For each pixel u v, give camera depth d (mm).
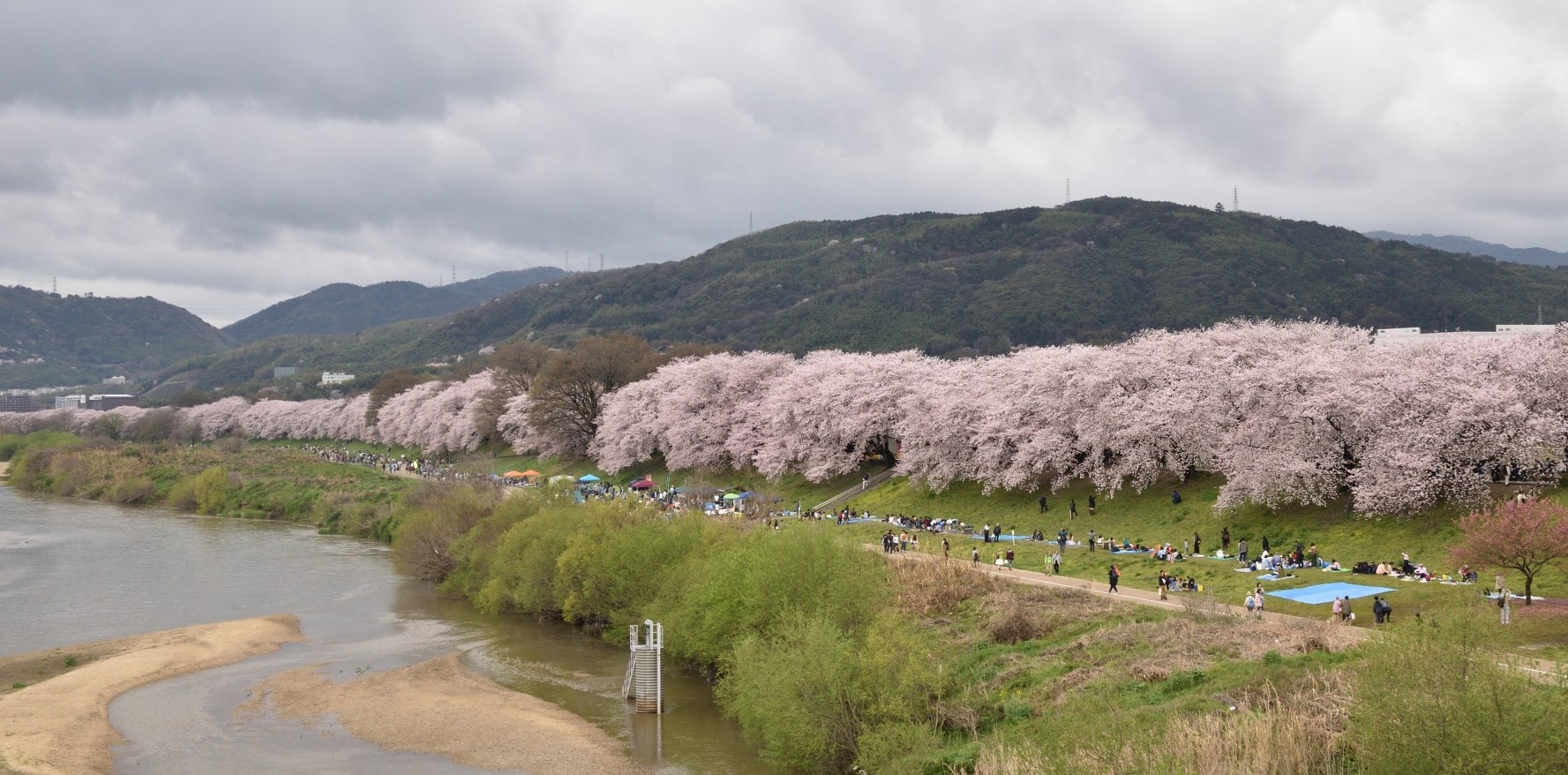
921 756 42875
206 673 67500
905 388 116812
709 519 79438
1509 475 69312
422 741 54000
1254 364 87562
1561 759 31016
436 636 78312
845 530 80312
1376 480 69562
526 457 185125
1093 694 44469
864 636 54312
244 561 113625
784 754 47312
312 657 71938
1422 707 32719
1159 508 86750
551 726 56125
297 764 50875
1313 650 47375
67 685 64000
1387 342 91562
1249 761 36906
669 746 52938
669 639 65812
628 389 155000
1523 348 74938
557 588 80500
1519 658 37219
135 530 138750
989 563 76938
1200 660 49000
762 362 144000
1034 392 99125
